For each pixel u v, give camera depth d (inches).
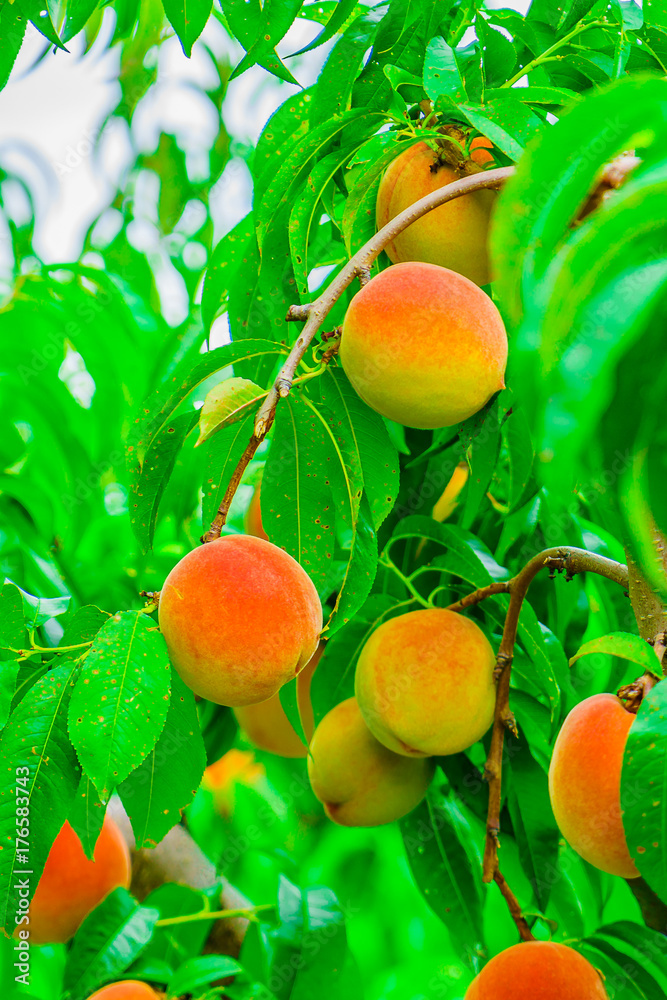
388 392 41.7
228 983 48.2
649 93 28.9
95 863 48.3
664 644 42.5
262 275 45.7
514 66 45.1
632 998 45.1
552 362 27.5
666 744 39.2
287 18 43.4
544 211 29.8
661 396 26.4
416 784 47.9
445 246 43.4
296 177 44.0
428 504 49.6
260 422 40.3
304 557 43.9
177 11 43.6
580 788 43.3
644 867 38.9
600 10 45.1
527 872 47.7
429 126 43.7
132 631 39.2
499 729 45.8
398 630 46.1
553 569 45.1
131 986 46.3
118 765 38.3
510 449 47.3
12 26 45.6
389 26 44.0
